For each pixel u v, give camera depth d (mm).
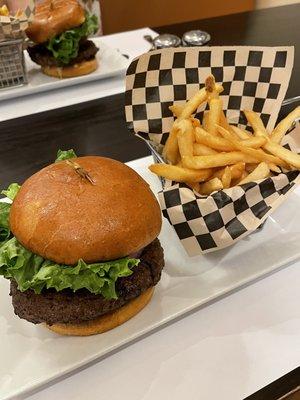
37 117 452
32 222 203
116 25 922
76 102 478
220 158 245
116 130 418
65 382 208
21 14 466
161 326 230
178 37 596
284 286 252
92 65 522
